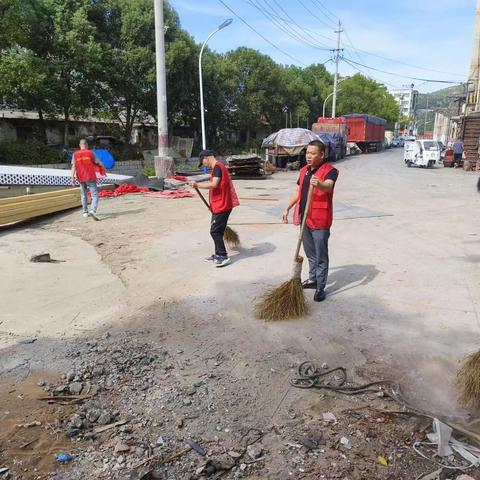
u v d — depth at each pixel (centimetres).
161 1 1694
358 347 416
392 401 338
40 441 294
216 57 3641
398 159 3831
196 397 341
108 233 877
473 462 278
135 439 297
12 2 1877
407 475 269
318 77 6475
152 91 2673
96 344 421
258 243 794
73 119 2920
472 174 2370
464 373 342
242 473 270
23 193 1189
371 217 1043
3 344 421
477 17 3431
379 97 6781
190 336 440
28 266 657
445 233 877
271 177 2188
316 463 277
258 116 4166
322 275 513
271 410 328
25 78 2008
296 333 443
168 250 749
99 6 2436
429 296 538
